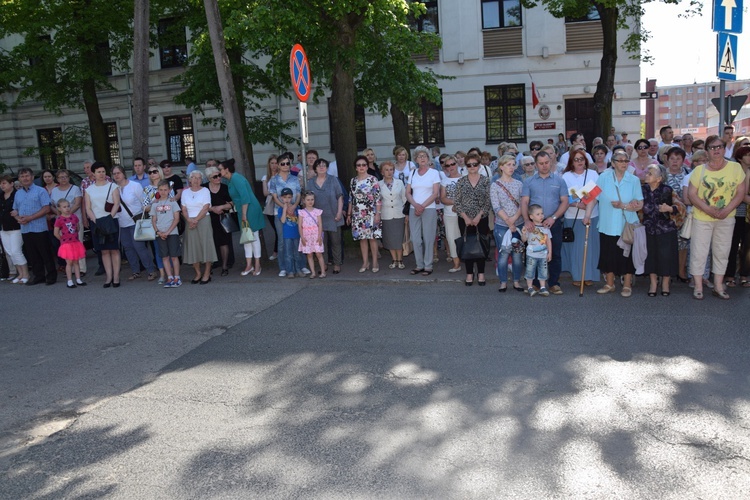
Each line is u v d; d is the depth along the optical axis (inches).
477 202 351.6
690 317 281.7
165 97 1034.1
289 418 196.4
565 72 884.0
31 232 431.8
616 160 314.3
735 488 146.8
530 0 853.8
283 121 967.6
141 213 417.4
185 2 791.1
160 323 318.0
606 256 326.3
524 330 273.0
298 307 334.6
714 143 297.6
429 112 938.1
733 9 347.3
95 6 802.2
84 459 177.9
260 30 442.3
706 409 188.5
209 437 186.7
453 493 149.4
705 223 306.7
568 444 170.4
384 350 255.8
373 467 163.3
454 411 194.5
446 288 362.9
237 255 519.2
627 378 214.4
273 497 151.9
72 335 305.4
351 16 477.4
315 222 401.1
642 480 151.3
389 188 407.5
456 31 903.1
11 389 237.6
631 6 674.2
